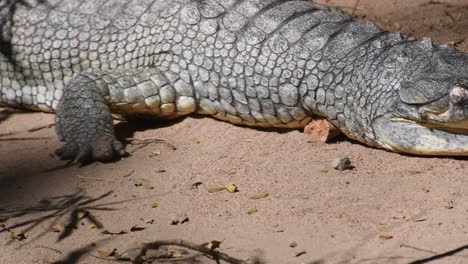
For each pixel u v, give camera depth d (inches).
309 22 994.7
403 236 743.1
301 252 733.3
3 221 834.8
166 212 827.4
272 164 913.5
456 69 879.7
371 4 1322.6
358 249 729.0
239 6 1033.5
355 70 932.0
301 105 975.6
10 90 1135.6
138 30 1062.4
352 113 933.8
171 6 1055.6
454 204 791.7
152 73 1038.4
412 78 886.4
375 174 871.7
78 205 856.9
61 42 1096.2
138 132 1031.6
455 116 852.6
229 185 863.1
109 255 754.8
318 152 938.1
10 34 1123.9
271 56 981.2
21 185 911.0
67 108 1008.9
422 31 1241.4
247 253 739.4
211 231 783.7
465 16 1275.8
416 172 866.8
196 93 1032.8
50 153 983.6
